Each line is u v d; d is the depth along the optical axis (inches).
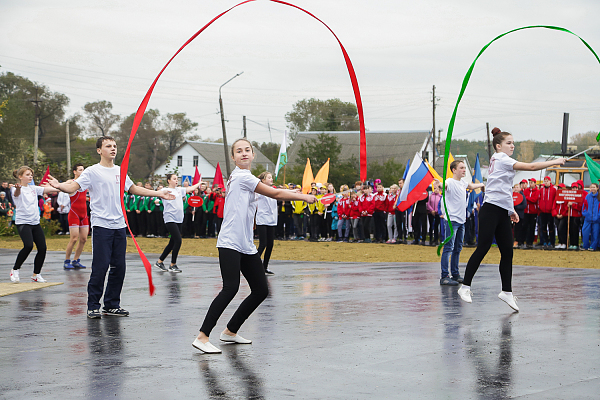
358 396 154.1
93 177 277.1
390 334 231.0
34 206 399.5
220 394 156.6
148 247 759.1
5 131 2596.0
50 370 181.2
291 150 2474.2
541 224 718.5
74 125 3253.0
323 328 243.6
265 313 279.4
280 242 854.5
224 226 214.5
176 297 334.3
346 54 207.9
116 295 280.2
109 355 200.5
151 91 217.3
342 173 1844.2
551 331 234.5
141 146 3304.6
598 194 676.7
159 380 169.9
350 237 869.8
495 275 428.5
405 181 779.4
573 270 461.1
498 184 287.9
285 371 179.0
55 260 569.0
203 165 2856.8
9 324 257.0
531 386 161.9
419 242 802.8
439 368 181.3
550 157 1070.4
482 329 239.1
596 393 155.8
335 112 2928.2
